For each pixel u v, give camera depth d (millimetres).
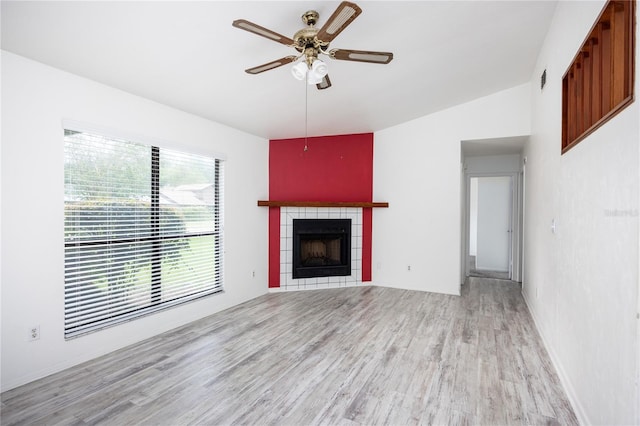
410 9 2334
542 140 3246
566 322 2264
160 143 3242
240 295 4328
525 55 3375
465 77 3695
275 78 3064
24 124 2277
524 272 4555
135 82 2785
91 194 2713
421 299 4422
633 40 1299
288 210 4941
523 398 2111
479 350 2824
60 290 2480
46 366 2395
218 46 2398
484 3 2402
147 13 1951
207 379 2350
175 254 3461
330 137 5188
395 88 3709
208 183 3910
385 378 2359
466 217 5797
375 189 5191
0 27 1940
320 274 5023
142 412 1967
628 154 1336
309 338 3100
